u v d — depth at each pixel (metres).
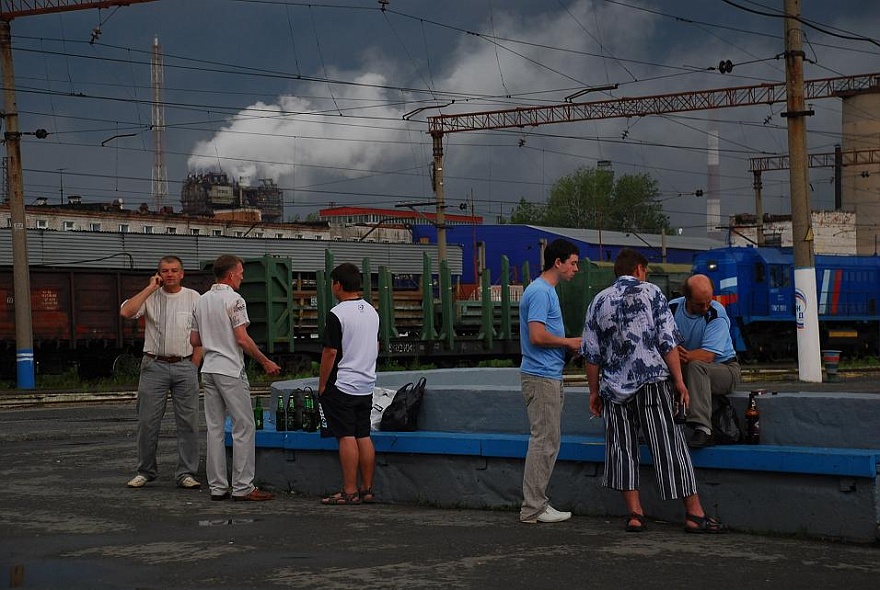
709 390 7.56
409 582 5.67
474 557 6.38
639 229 119.12
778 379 31.38
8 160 29.59
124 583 5.67
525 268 41.19
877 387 25.45
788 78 26.34
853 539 6.87
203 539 7.06
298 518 8.09
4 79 29.39
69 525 7.73
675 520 7.80
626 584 5.62
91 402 24.59
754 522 7.33
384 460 9.15
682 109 39.75
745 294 41.34
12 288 31.08
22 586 5.62
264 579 5.75
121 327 33.28
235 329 9.23
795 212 26.53
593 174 117.00
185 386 10.07
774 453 7.16
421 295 38.16
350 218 111.69
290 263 34.09
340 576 5.82
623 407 7.41
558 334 7.88
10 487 10.07
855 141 72.75
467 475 8.68
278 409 9.98
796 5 26.09
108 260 41.78
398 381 11.12
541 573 5.90
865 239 73.50
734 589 5.50
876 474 6.82
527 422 8.73
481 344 39.03
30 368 29.34
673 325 7.36
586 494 8.20
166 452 13.47
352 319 8.88
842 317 44.06
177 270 10.12
